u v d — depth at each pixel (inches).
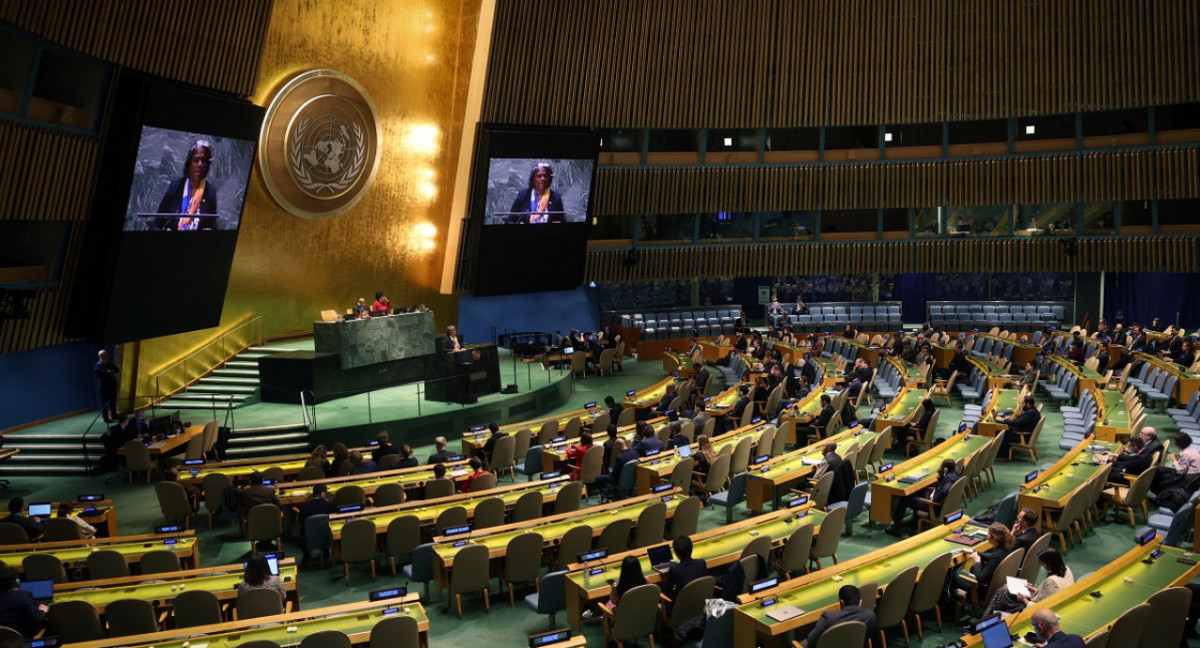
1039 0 1147.3
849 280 1414.9
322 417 800.9
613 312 1331.2
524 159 1050.7
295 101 928.9
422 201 1090.1
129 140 695.1
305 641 315.6
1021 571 392.8
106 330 731.4
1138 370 897.5
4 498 654.5
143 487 676.7
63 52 645.9
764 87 1205.7
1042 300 1353.3
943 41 1182.3
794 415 732.0
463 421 824.9
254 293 950.4
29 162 642.2
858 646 316.8
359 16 967.6
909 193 1238.9
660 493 501.4
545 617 423.8
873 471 649.6
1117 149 1166.3
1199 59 1093.1
